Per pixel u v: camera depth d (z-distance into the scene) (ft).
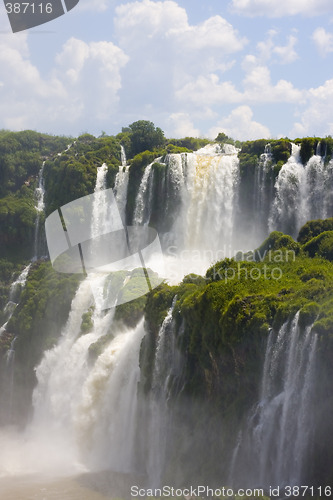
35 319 269.85
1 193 338.13
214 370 170.91
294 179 254.88
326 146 251.39
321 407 142.20
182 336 182.91
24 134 364.17
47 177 337.52
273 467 152.87
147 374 194.80
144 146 352.90
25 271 306.76
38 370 255.29
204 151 340.39
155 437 188.65
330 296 155.74
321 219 233.76
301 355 148.15
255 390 160.35
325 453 141.69
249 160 268.62
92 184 311.06
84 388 218.79
